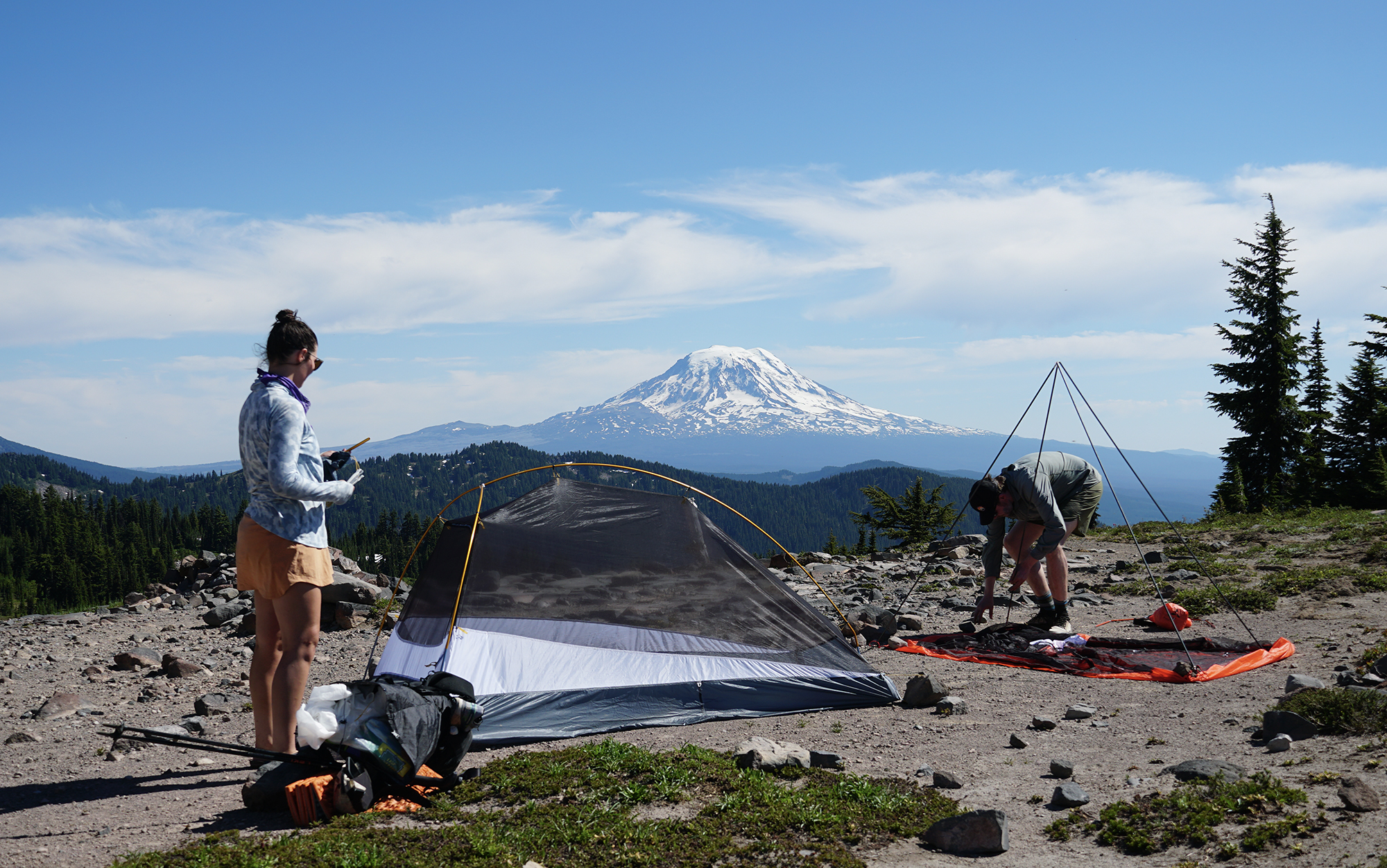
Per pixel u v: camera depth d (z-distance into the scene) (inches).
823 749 240.1
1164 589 508.1
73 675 389.7
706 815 181.5
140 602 650.8
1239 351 1908.2
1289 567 554.6
